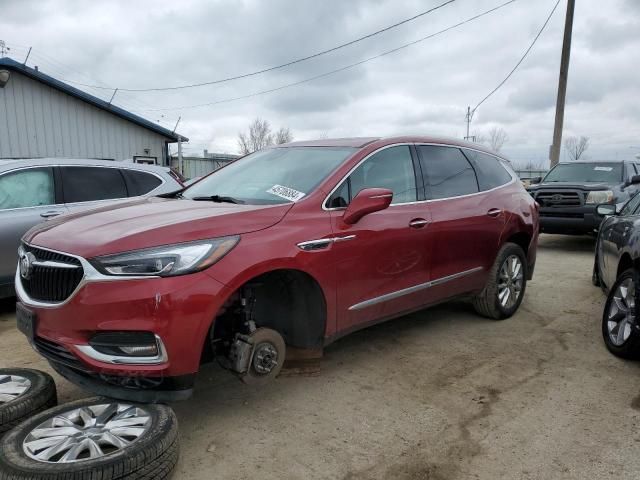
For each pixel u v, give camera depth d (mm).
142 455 2354
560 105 17594
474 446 2996
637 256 4051
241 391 3715
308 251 3289
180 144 20703
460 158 4953
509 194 5348
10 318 5566
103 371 2654
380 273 3846
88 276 2648
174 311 2666
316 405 3504
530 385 3801
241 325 3174
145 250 2699
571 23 17109
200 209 3254
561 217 9812
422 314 5586
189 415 3373
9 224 5496
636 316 3961
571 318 5465
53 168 6051
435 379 3914
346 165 3803
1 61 16172
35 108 17250
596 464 2814
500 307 5266
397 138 4348
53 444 2492
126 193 6523
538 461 2846
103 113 18594
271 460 2865
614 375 3975
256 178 4047
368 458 2885
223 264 2855
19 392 3066
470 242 4711
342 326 3639
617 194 9633
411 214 4121
